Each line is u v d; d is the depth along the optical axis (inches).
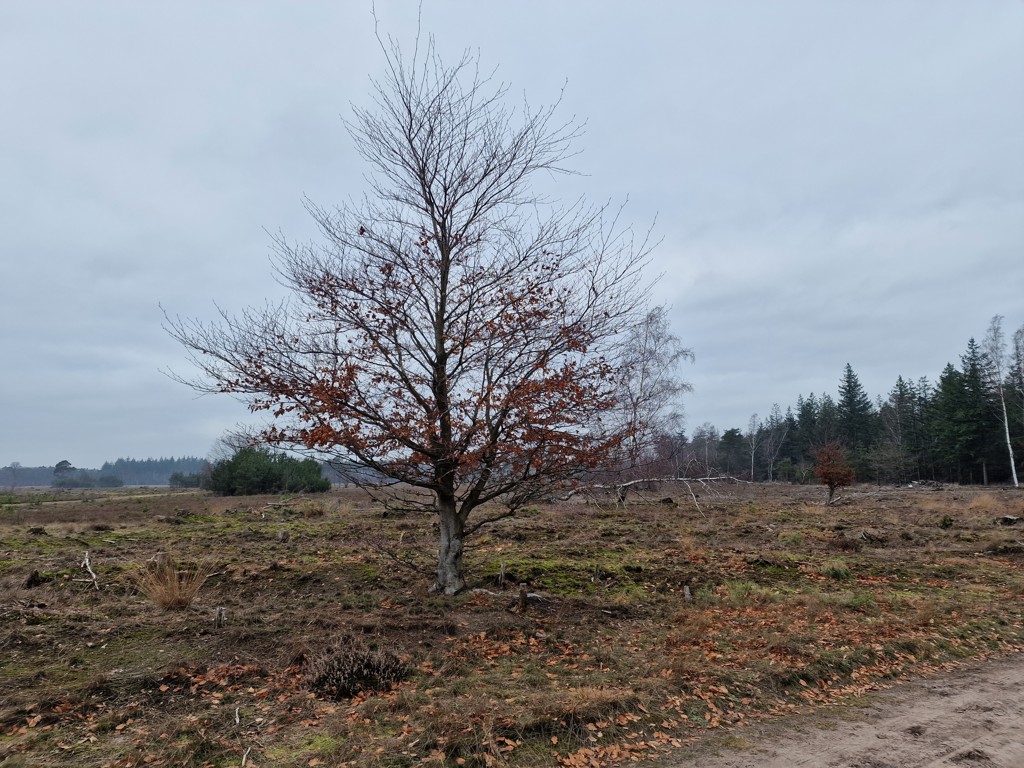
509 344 355.9
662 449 487.2
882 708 235.9
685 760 189.6
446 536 391.5
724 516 897.5
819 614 368.8
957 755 194.7
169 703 223.0
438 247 375.9
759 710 230.7
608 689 238.2
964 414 2092.8
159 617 327.6
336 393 332.2
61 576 424.2
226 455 1636.3
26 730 199.5
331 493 1489.9
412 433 345.7
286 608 354.9
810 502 1210.6
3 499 1582.2
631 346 569.0
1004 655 309.3
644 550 577.0
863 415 2977.4
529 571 460.1
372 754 186.1
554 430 345.4
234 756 185.9
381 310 353.4
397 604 364.5
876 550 613.6
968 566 534.0
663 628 337.7
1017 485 1829.5
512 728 200.7
